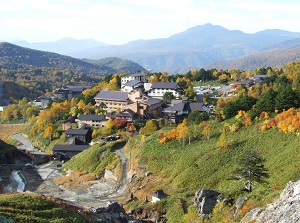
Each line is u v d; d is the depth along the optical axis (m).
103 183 135.88
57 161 176.12
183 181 111.88
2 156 174.75
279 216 52.75
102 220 76.25
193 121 166.12
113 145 158.75
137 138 156.00
